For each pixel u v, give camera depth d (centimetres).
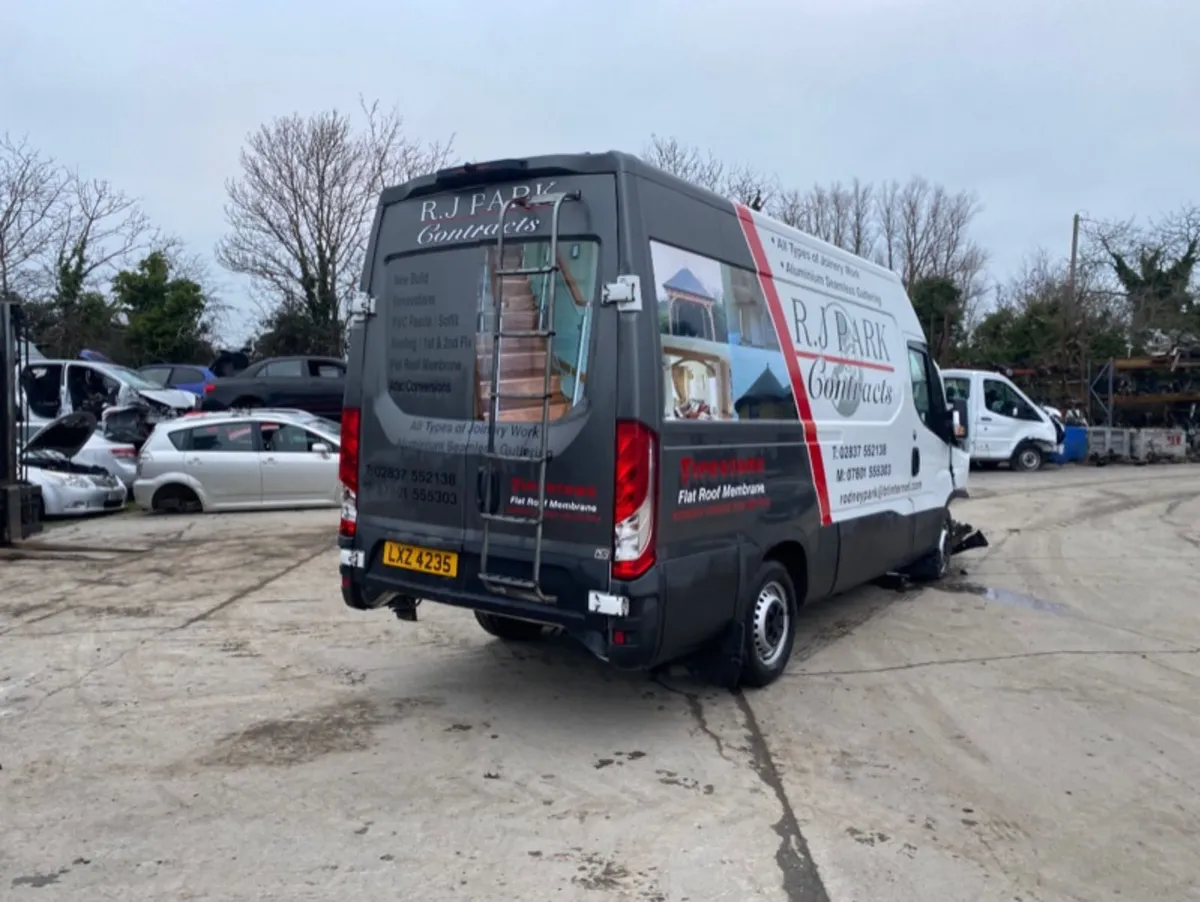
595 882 358
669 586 467
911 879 364
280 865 368
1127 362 2848
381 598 546
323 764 466
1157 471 2220
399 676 606
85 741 494
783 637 595
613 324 456
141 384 1747
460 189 514
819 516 620
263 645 677
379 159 3272
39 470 1278
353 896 346
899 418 752
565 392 472
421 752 482
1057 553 1090
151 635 704
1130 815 425
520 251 491
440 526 514
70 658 644
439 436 512
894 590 879
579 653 657
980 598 852
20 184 2675
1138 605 836
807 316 612
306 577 916
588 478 461
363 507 546
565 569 467
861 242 3769
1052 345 3253
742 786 446
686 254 495
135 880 356
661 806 423
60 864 368
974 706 564
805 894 352
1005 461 2173
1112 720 545
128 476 1483
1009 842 397
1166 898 357
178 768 460
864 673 623
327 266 3278
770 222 584
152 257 3403
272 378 1934
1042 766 477
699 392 496
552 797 432
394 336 536
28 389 1642
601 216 465
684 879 361
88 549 1055
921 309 3569
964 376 2145
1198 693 595
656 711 545
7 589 864
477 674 611
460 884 355
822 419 624
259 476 1359
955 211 3869
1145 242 3453
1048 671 635
